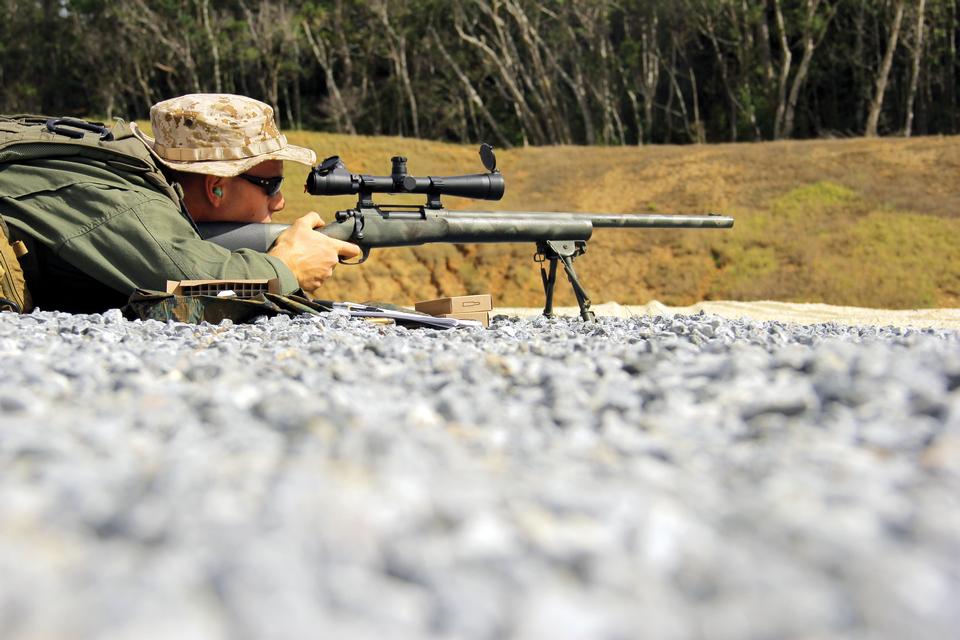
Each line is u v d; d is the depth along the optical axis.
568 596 0.95
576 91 52.53
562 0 50.31
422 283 25.75
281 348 3.33
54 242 4.86
